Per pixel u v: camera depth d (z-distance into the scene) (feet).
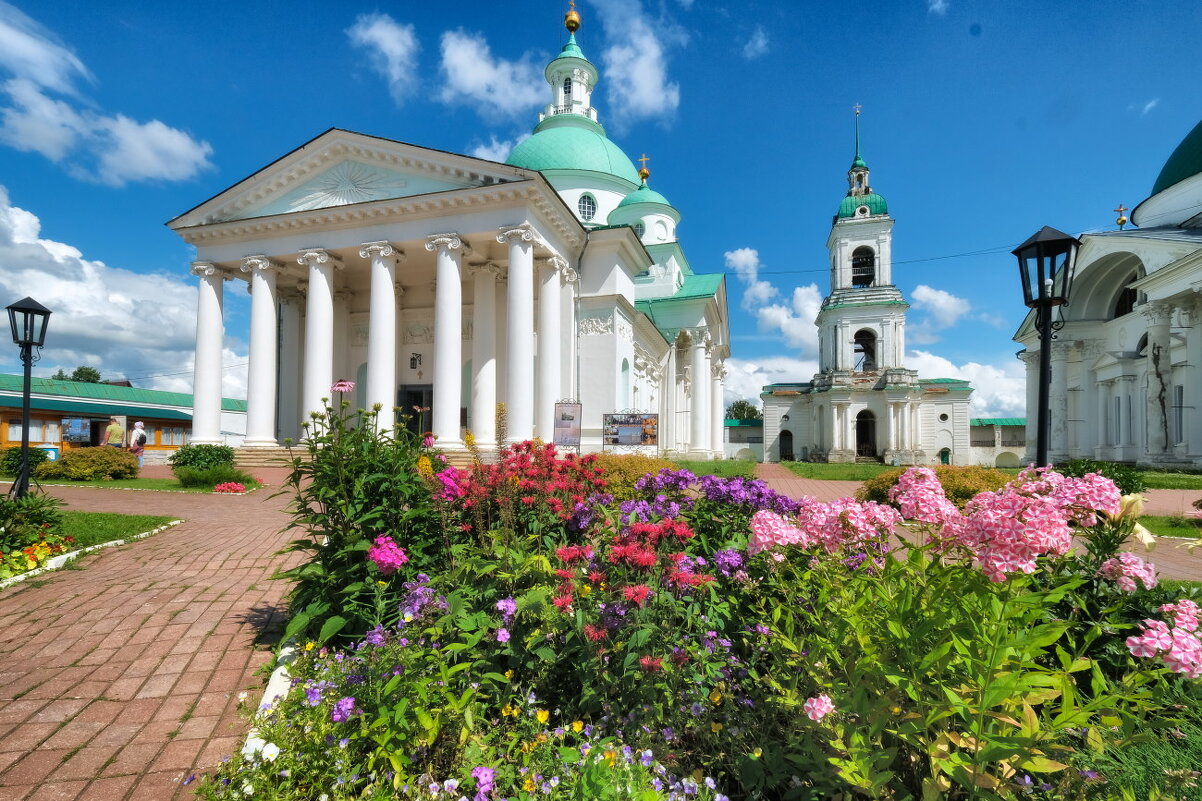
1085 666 7.04
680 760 9.42
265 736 10.29
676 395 113.80
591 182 109.81
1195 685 8.47
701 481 17.92
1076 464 36.83
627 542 11.07
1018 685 6.36
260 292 71.10
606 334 75.97
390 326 66.90
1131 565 10.44
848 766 6.88
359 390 83.61
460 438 63.87
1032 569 7.25
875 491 41.83
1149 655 6.84
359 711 9.71
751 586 12.11
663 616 10.44
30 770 10.48
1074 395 125.90
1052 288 21.65
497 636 10.24
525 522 16.17
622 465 46.93
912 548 9.10
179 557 25.94
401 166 68.74
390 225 67.77
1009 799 6.43
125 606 19.21
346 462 14.80
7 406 90.58
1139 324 111.24
